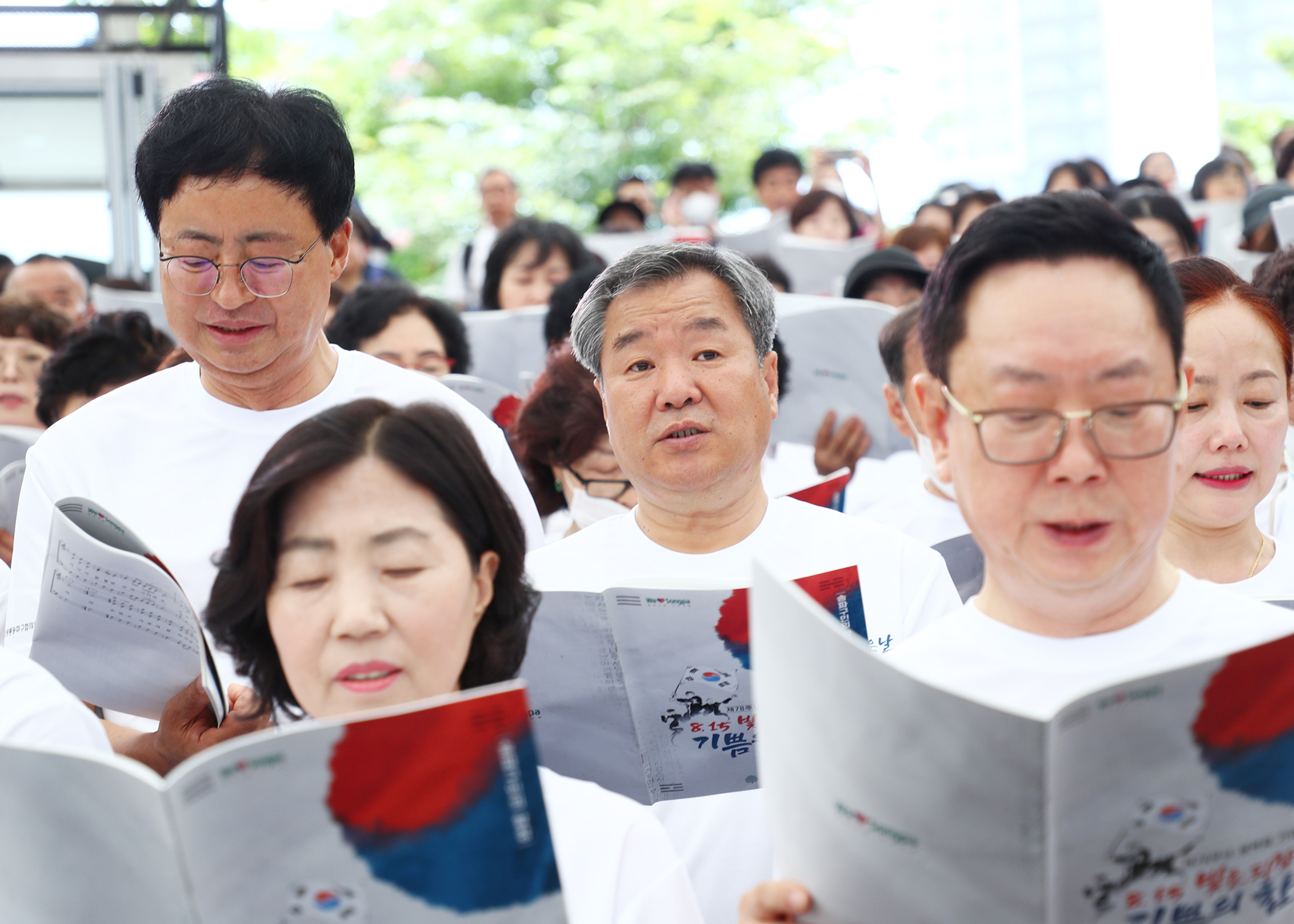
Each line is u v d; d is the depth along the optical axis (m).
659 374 2.61
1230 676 1.50
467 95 18.23
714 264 2.67
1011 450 1.69
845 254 7.00
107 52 9.07
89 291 8.36
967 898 1.55
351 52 18.84
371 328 4.50
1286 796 1.57
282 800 1.48
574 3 18.02
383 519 1.75
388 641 1.72
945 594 2.66
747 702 2.27
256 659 1.88
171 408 2.92
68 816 1.54
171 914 1.51
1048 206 1.72
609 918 1.79
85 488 2.84
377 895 1.52
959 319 1.76
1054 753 1.47
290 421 2.91
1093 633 1.85
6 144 9.05
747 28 17.56
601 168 16.64
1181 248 5.34
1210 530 2.62
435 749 1.49
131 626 2.23
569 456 3.34
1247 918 1.61
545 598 2.28
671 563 2.69
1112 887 1.54
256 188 2.71
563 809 1.87
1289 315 3.13
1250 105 19.97
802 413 4.48
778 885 1.69
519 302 5.83
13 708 1.90
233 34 18.62
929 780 1.52
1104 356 1.66
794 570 2.66
